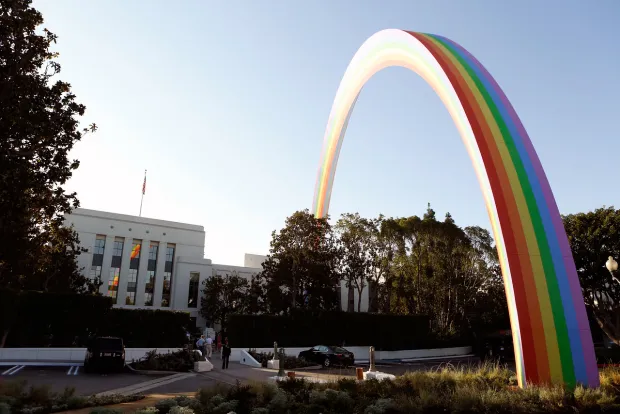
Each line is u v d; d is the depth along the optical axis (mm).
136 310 35312
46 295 32188
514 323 15758
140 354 32469
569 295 15625
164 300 65812
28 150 18312
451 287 52219
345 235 47438
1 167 17625
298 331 39469
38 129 18109
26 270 24641
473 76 22297
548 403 11336
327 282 42500
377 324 42938
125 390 17797
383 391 13078
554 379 14492
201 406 11695
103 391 17391
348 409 11453
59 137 18938
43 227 21000
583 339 15055
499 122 19625
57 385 18844
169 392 17312
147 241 66000
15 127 17750
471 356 46125
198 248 69938
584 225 42188
